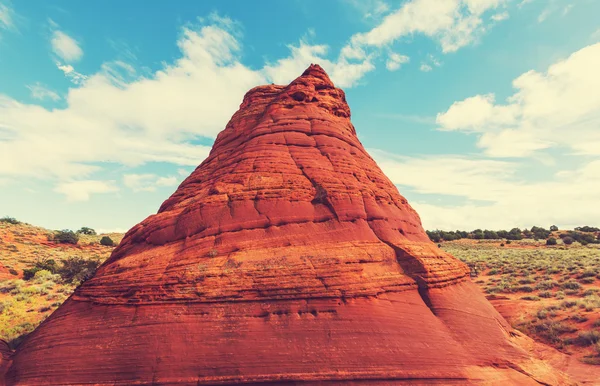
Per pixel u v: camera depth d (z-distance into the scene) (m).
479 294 16.17
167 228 14.16
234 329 10.36
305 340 10.16
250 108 21.55
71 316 12.09
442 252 16.17
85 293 12.77
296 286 11.25
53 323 12.20
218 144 20.72
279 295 11.10
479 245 92.75
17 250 65.69
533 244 88.19
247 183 14.70
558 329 19.48
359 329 10.57
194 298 11.05
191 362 9.77
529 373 11.67
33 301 30.92
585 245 79.06
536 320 21.48
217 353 9.87
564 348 17.61
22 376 10.66
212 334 10.27
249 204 13.93
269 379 9.40
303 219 13.77
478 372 10.68
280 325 10.47
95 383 9.87
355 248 13.01
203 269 11.70
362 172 17.16
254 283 11.28
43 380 10.27
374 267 12.76
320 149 17.05
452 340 11.53
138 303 11.33
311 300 11.07
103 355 10.30
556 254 56.66
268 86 22.86
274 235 13.09
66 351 10.73
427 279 13.13
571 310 22.16
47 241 81.88
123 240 15.94
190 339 10.20
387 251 13.73
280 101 19.38
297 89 19.70
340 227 13.77
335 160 16.56
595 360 15.61
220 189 14.53
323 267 11.78
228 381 9.40
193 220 13.69
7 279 43.72
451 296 13.45
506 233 111.31
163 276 11.76
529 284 33.28
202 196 15.28
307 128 17.86
